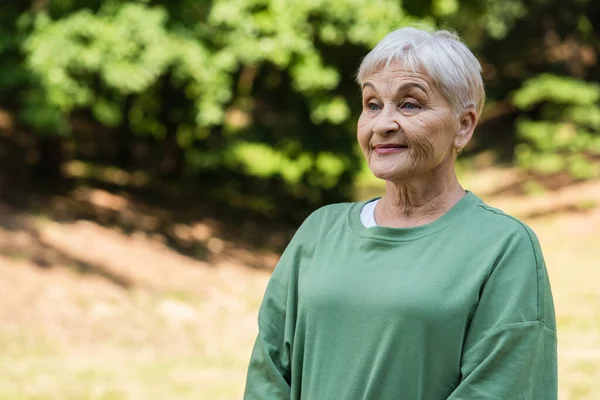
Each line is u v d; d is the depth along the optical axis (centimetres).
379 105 215
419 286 201
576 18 2145
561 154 1803
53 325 821
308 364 216
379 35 1159
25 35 1087
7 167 1334
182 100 1381
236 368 724
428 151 210
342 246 219
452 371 200
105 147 1672
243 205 1571
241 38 1143
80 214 1254
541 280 202
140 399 614
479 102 217
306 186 1452
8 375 660
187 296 999
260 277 1179
